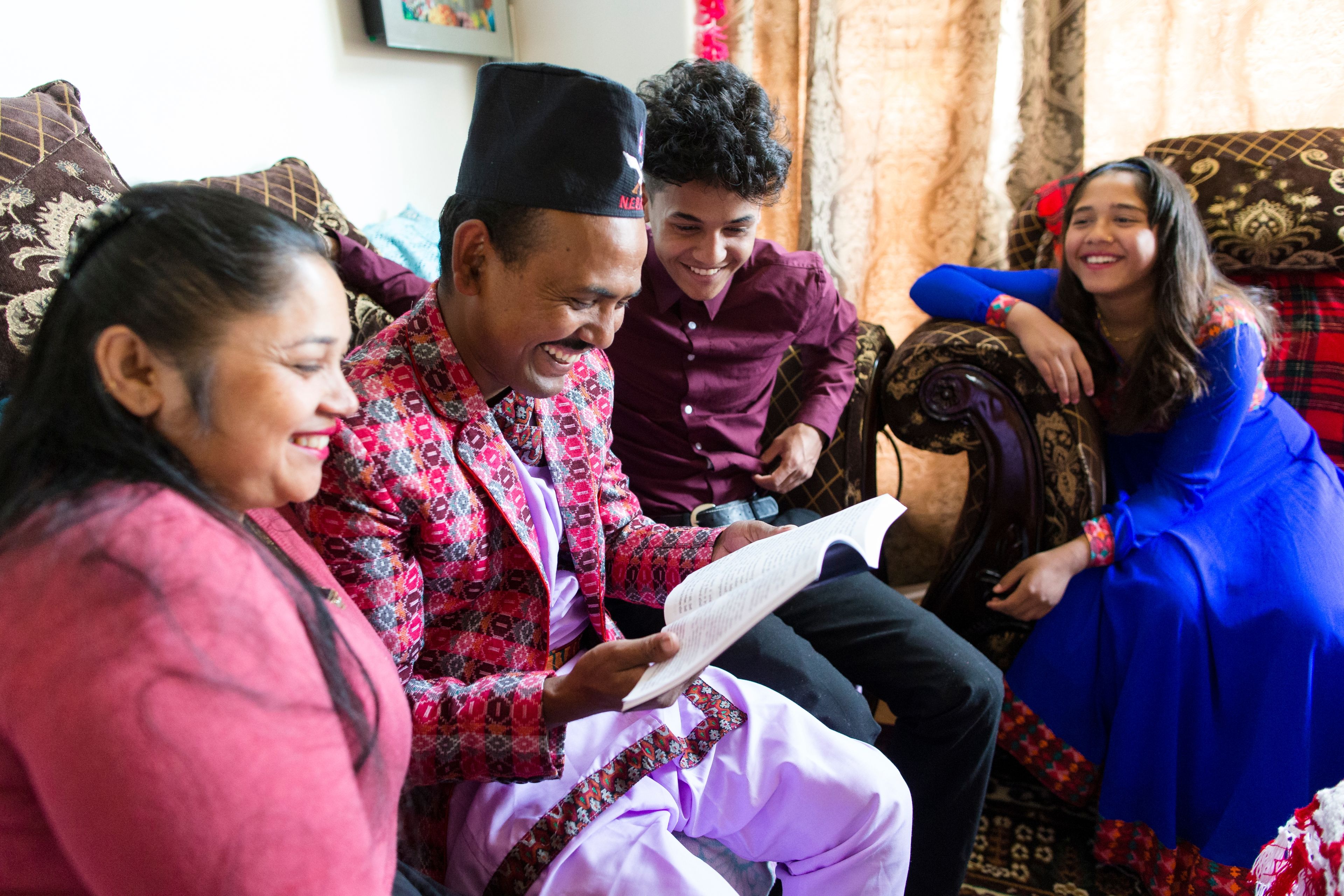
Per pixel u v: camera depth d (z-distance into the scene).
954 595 1.65
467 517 0.82
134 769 0.42
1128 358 1.60
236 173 1.58
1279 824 1.26
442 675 0.87
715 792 0.89
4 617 0.44
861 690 1.77
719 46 2.00
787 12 2.01
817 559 0.66
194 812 0.42
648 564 1.04
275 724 0.45
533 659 0.90
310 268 0.52
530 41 2.23
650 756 0.85
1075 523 1.50
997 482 1.57
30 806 0.48
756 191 1.19
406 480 0.77
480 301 0.81
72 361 0.49
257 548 0.52
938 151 2.10
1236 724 1.31
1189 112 2.03
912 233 2.19
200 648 0.43
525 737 0.76
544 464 0.95
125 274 0.48
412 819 0.83
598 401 1.01
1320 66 1.90
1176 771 1.33
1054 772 1.48
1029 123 2.02
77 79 1.33
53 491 0.47
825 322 1.53
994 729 1.20
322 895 0.46
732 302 1.39
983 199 2.07
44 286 0.99
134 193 0.52
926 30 2.01
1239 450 1.54
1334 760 1.28
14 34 1.24
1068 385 1.48
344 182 1.81
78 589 0.43
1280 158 1.73
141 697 0.42
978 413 1.55
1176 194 1.47
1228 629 1.31
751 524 0.99
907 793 0.91
